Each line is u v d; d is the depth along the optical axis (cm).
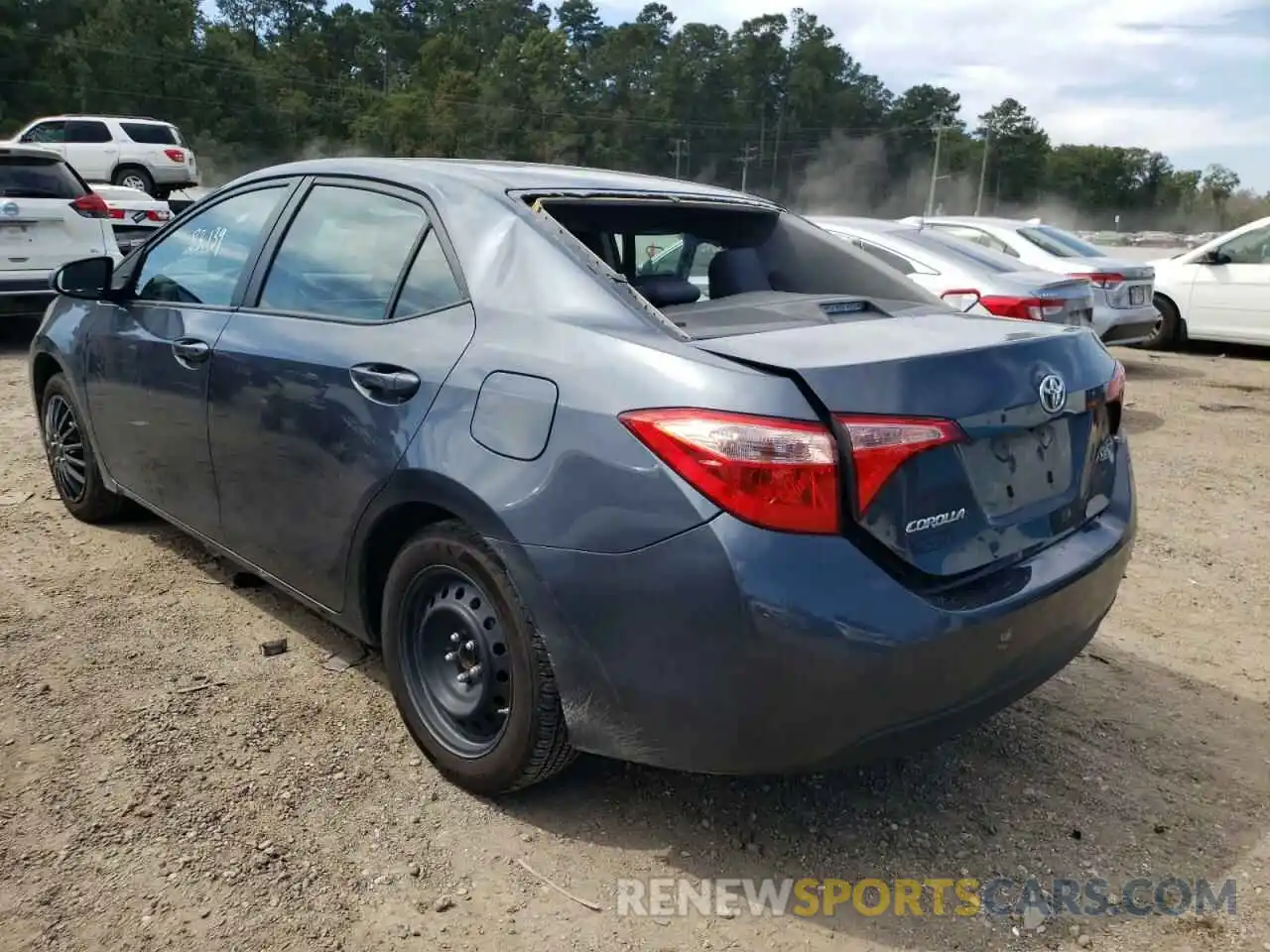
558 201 324
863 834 297
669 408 246
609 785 313
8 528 495
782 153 11512
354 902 260
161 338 401
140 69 7306
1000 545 272
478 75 10594
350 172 358
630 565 248
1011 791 321
